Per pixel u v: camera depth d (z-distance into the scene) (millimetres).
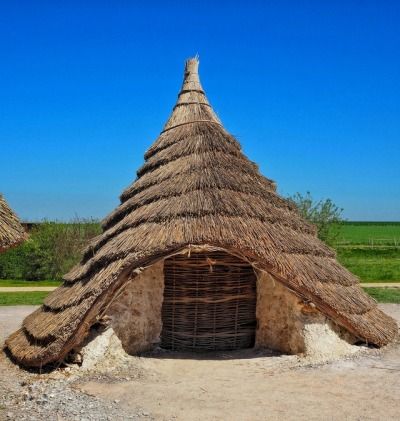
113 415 7020
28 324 10758
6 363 9758
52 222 31922
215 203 10070
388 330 10844
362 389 8109
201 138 11953
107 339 9508
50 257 31172
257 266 9555
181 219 9781
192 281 10664
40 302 19422
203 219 9734
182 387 8250
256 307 10766
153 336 10500
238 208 10125
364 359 9727
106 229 12008
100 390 8125
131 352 10023
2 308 17781
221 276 10719
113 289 9203
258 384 8391
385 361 9617
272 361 9695
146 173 12250
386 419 6871
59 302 10219
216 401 7586
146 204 10852
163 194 10680
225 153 11672
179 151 11805
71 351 9320
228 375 8914
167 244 9234
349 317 9969
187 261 10680
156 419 6871
